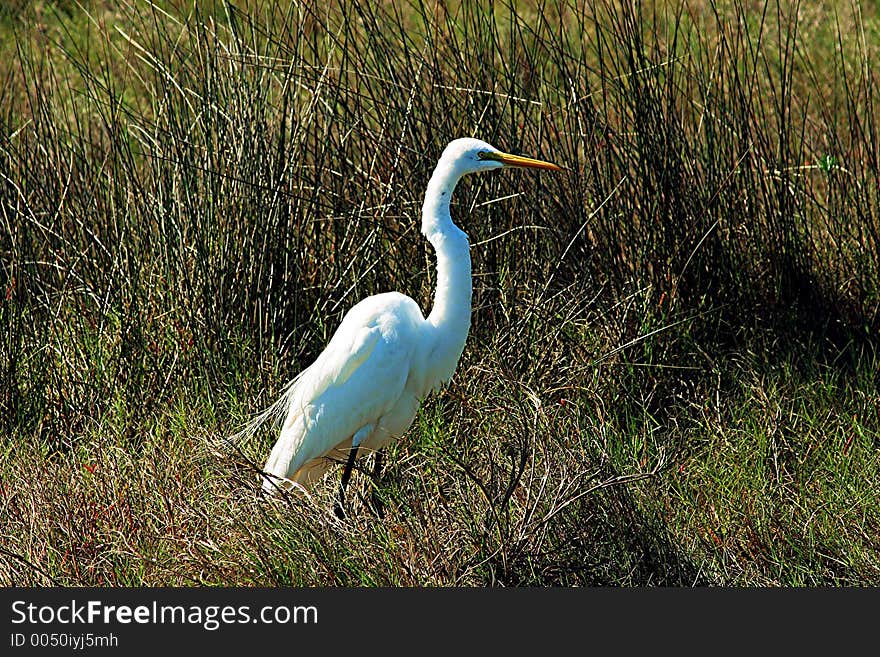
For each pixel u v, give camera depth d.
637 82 10.59
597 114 10.85
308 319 10.44
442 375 8.91
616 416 9.64
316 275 10.77
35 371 10.23
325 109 10.80
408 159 10.66
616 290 10.68
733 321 10.86
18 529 8.15
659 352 10.36
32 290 10.62
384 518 8.13
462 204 10.73
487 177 10.63
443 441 9.02
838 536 7.96
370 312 8.62
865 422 9.66
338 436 8.64
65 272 10.80
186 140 10.27
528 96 10.81
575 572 7.68
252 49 10.54
